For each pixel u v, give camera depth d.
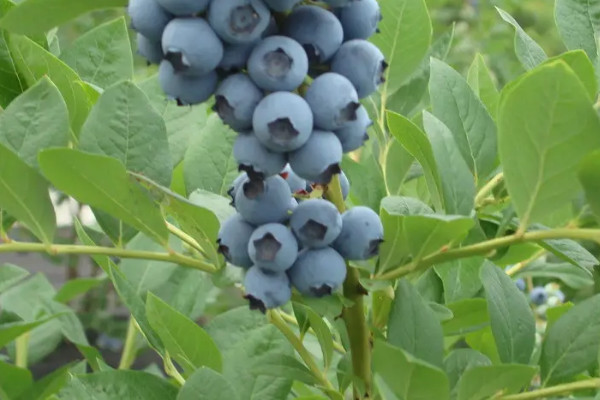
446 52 0.79
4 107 0.70
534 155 0.60
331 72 0.60
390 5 0.73
